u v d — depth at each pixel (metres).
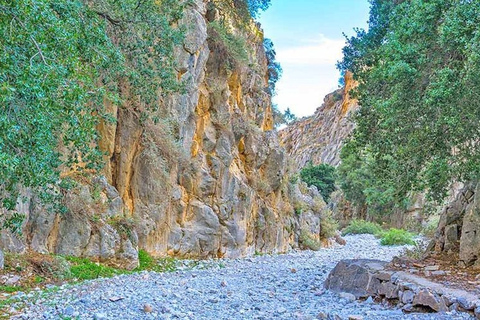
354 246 29.73
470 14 8.91
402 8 11.48
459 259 11.66
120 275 12.18
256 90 26.39
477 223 11.35
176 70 16.61
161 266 14.61
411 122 10.94
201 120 19.36
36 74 5.18
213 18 21.66
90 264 12.16
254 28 29.47
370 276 10.30
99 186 13.45
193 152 18.59
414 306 8.71
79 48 7.54
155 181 15.64
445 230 13.26
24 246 11.11
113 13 11.00
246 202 20.30
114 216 13.87
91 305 8.43
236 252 19.20
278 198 24.41
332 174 54.06
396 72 10.12
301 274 14.47
